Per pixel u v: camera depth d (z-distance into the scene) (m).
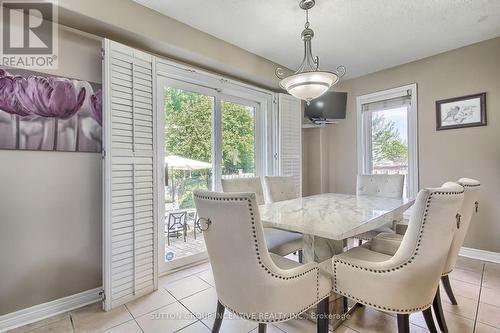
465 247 2.91
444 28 2.51
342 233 1.30
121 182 1.98
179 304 1.97
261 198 2.62
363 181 3.01
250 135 3.42
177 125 2.68
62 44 1.92
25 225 1.76
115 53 1.96
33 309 1.78
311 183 4.21
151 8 2.18
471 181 1.68
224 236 1.19
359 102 3.86
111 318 1.79
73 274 1.96
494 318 1.72
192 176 2.80
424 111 3.22
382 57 3.19
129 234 2.02
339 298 1.70
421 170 3.25
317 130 4.15
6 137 1.69
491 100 2.75
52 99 1.86
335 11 2.21
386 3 2.11
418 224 1.21
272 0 2.07
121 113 1.99
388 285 1.27
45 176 1.84
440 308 1.56
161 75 2.52
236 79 3.23
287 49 2.96
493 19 2.37
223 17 2.32
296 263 1.50
